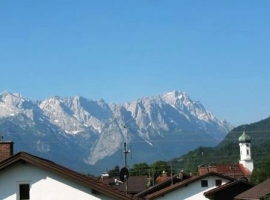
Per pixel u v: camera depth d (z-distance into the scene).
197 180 72.19
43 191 34.62
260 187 54.22
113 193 34.44
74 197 34.56
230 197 66.38
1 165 34.41
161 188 82.25
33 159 34.44
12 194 34.59
